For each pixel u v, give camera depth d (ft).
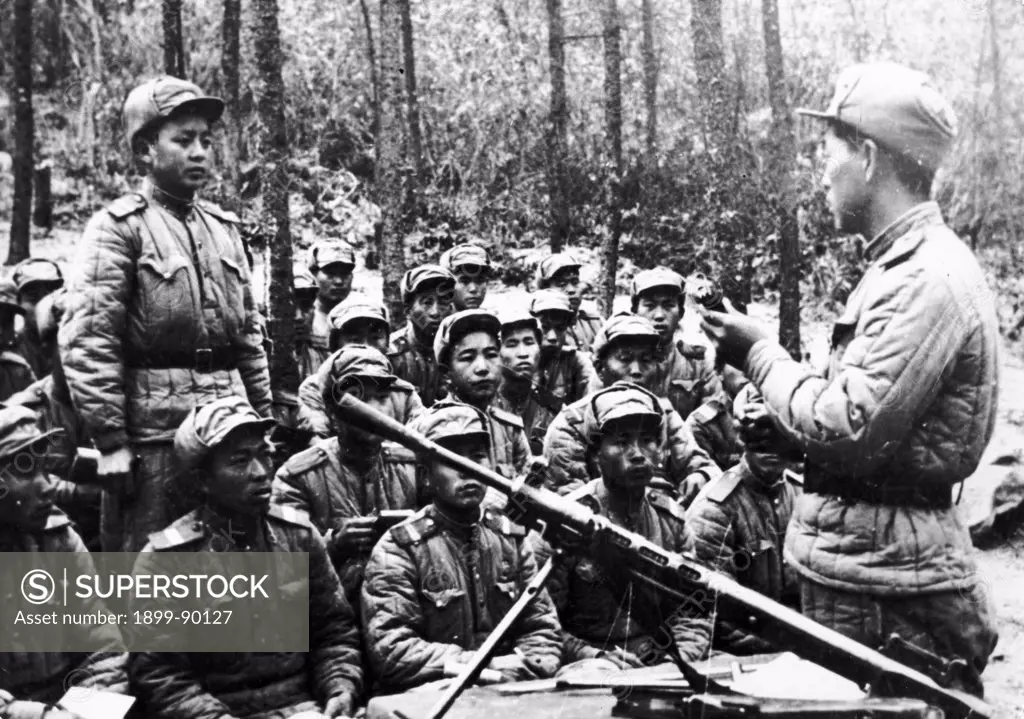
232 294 13.84
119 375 12.82
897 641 7.50
